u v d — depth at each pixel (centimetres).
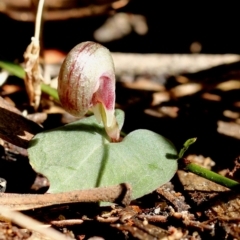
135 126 22
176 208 18
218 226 18
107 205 17
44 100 22
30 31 26
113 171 18
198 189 19
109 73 18
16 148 20
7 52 25
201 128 22
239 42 26
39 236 17
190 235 17
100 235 17
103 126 19
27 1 26
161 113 22
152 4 27
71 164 18
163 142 18
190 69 25
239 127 22
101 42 26
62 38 26
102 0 27
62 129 19
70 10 27
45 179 19
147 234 17
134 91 24
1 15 26
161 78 24
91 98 18
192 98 23
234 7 26
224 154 20
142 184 18
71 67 18
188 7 27
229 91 23
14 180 19
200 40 26
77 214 18
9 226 17
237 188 18
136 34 27
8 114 20
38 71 21
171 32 27
